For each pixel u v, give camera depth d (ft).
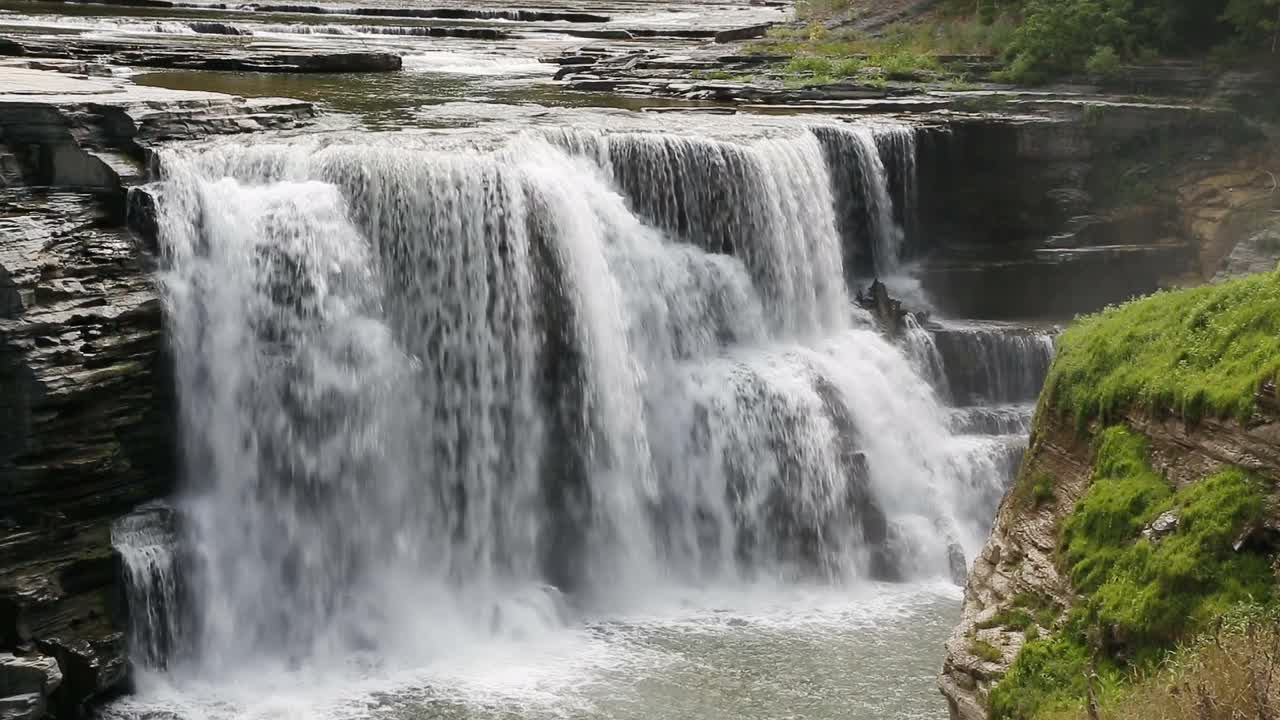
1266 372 57.36
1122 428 63.26
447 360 90.58
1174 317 65.72
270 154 88.84
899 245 118.42
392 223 89.25
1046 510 66.08
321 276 86.43
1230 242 118.32
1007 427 106.11
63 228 78.28
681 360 100.78
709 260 103.30
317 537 85.81
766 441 97.25
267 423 84.74
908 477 100.22
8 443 72.64
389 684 79.10
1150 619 56.13
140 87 102.73
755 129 110.52
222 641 81.51
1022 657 60.03
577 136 101.45
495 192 91.61
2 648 71.61
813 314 109.19
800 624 87.15
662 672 79.97
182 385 81.87
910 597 91.91
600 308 95.50
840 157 113.91
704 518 96.89
